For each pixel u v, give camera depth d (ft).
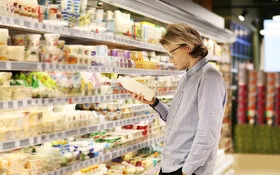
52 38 10.75
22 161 9.89
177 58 10.87
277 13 38.52
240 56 38.45
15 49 9.62
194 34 10.62
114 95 13.60
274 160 31.53
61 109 11.72
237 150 34.32
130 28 14.53
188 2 18.65
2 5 9.11
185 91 10.84
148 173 15.30
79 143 12.68
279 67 40.73
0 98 9.25
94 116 12.44
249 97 34.35
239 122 34.58
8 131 9.35
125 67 14.34
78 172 12.03
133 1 13.48
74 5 11.71
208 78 10.41
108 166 14.61
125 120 14.14
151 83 16.37
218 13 35.96
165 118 12.17
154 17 15.55
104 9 14.69
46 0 10.98
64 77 11.12
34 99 10.14
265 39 40.86
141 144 15.20
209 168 10.70
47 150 10.78
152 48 16.20
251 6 35.70
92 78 12.41
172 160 10.89
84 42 14.74
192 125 10.71
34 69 10.07
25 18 9.78
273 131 33.76
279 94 33.86
